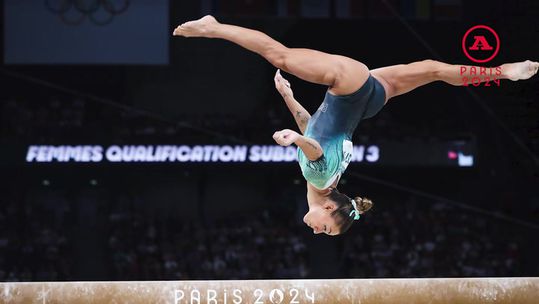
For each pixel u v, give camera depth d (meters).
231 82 33.66
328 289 10.53
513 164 32.19
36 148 30.61
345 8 32.09
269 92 33.62
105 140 30.73
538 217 31.86
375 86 9.38
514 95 20.58
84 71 33.38
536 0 26.36
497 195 32.44
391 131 31.55
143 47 31.50
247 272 28.92
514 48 26.95
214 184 33.34
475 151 30.80
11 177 31.94
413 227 31.23
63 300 10.37
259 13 31.70
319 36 32.66
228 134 31.45
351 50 32.94
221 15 31.61
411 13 32.03
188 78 33.59
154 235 30.56
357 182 33.03
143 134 30.73
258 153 31.03
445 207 32.59
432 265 29.64
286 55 9.15
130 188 33.00
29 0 31.38
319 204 9.88
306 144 8.93
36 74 33.16
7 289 10.34
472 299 10.60
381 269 29.44
